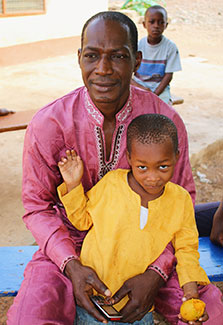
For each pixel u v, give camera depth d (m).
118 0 15.97
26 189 2.22
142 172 1.99
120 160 2.23
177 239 2.13
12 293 2.32
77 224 2.15
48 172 2.19
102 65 1.96
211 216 2.98
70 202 2.09
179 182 2.36
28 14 10.47
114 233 2.05
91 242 2.11
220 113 7.33
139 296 1.96
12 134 6.22
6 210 4.29
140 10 14.19
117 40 1.95
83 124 2.15
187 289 2.00
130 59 2.02
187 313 1.89
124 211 2.06
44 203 2.21
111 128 2.17
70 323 1.98
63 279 2.06
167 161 1.95
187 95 8.30
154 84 5.50
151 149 1.92
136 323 2.09
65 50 11.48
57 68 10.10
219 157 5.93
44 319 1.87
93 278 1.94
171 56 5.38
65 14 11.24
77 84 8.86
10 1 10.12
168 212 2.10
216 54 12.34
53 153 2.16
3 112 4.44
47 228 2.12
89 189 2.29
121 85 2.03
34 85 8.64
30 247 2.70
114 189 2.11
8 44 10.33
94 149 2.19
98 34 1.95
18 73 9.55
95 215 2.10
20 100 7.63
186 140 2.36
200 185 5.14
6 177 4.97
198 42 13.58
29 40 10.68
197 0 17.91
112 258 2.05
